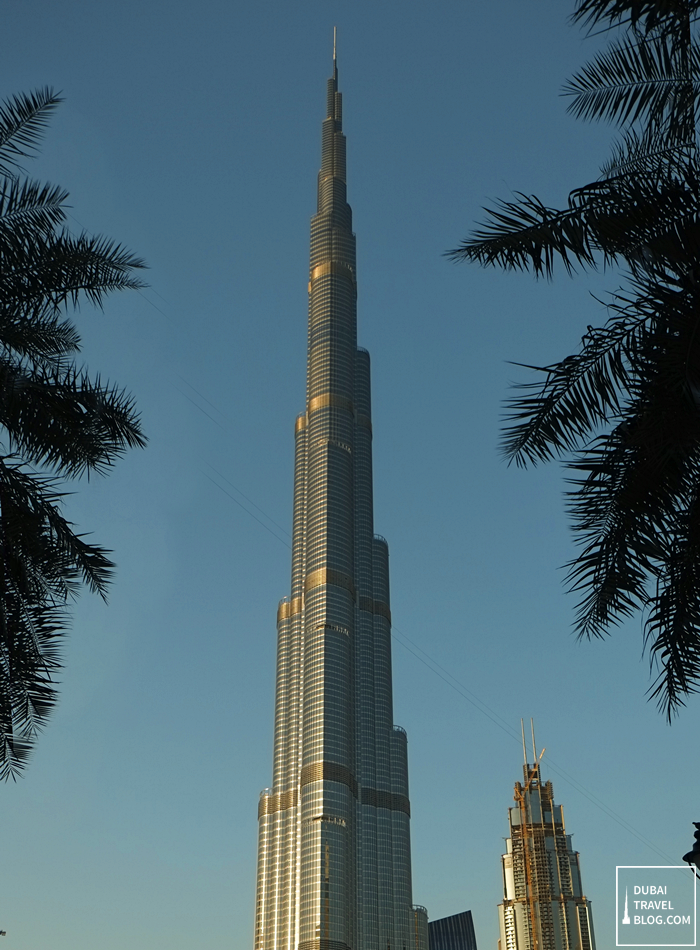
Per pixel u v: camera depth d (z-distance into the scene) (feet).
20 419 90.12
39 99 93.71
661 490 69.82
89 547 91.86
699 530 70.69
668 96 77.51
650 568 72.38
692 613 71.77
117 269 94.12
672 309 68.28
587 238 70.95
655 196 70.08
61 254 92.84
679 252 68.69
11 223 93.56
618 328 72.02
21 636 90.38
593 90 78.89
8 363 88.84
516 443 73.67
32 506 89.71
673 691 72.43
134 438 93.97
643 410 69.46
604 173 76.18
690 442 67.41
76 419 90.84
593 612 72.74
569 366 72.90
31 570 89.40
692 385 65.92
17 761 89.81
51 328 92.99
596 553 72.43
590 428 73.00
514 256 72.49
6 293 92.58
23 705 90.48
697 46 76.43
